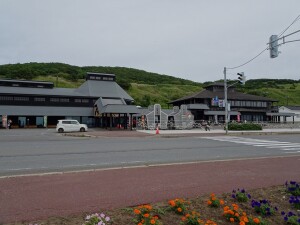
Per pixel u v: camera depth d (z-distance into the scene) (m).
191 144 17.94
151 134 27.56
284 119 62.94
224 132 31.11
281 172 8.55
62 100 47.28
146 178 7.48
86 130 33.41
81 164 9.96
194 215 4.44
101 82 54.59
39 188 6.30
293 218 4.62
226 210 4.68
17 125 43.06
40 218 4.49
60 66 116.06
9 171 8.59
